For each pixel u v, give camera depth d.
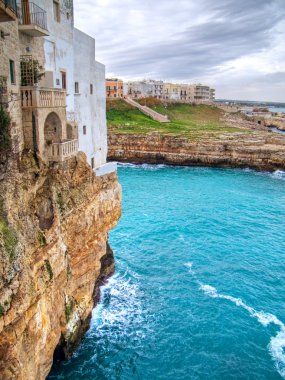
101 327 26.20
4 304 13.32
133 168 86.50
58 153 20.42
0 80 15.52
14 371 14.06
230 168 86.38
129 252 38.72
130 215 50.66
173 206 55.34
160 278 33.44
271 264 36.31
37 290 16.11
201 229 45.62
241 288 31.78
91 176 24.84
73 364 22.53
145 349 24.22
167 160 90.00
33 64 18.83
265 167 83.25
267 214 52.09
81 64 26.94
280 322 27.17
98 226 26.11
